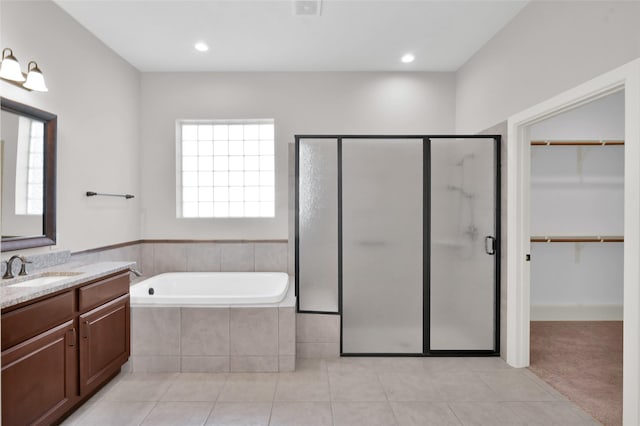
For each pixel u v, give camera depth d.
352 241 2.93
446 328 2.93
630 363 1.73
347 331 2.94
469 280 2.92
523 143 2.65
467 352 2.92
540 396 2.29
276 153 3.71
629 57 1.72
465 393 2.33
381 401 2.23
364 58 3.41
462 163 2.90
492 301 2.92
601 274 3.75
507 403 2.21
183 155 3.88
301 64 3.54
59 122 2.52
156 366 2.62
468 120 3.43
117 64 3.26
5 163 2.08
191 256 3.70
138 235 3.64
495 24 2.78
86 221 2.81
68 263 2.54
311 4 2.52
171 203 3.71
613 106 3.67
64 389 1.93
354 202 2.92
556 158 3.70
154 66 3.56
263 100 3.71
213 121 3.79
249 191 3.93
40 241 2.30
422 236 2.92
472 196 2.91
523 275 2.68
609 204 3.72
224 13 2.64
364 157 2.92
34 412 1.72
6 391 1.57
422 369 2.68
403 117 3.73
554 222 3.72
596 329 3.51
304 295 2.94
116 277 2.43
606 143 3.43
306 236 2.94
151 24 2.77
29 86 2.12
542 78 2.34
